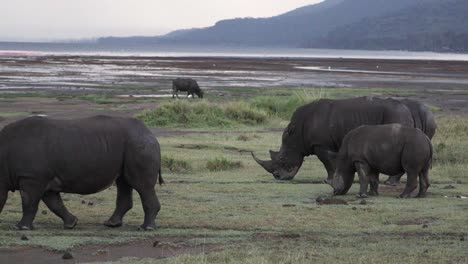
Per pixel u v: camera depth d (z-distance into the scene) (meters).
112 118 12.65
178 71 94.88
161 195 15.98
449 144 24.27
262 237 11.94
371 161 16.20
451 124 30.81
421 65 138.38
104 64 117.31
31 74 78.31
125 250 11.04
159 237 11.95
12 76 73.50
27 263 10.16
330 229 12.57
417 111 19.39
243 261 10.13
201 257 10.32
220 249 11.05
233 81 72.12
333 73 94.75
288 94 52.12
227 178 18.89
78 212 14.07
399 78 82.19
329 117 18.34
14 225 12.56
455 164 21.50
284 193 16.55
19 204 14.78
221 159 20.78
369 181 16.50
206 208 14.40
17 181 12.23
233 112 34.78
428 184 16.28
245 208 14.45
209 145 25.94
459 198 16.03
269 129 32.97
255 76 83.62
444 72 102.75
